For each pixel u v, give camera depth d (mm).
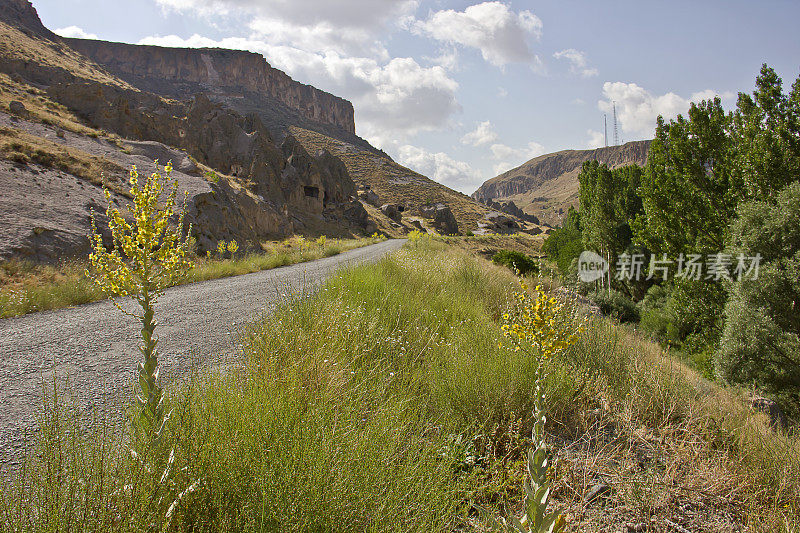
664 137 22922
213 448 2246
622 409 4344
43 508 1785
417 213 133375
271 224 43688
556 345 2990
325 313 5277
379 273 8977
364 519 2240
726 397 5133
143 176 24672
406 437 3230
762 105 17297
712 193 20984
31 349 5434
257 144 62250
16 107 27672
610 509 2939
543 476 2016
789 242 14250
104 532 1768
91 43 192500
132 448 2291
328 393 3395
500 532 2281
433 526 2371
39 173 18656
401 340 5113
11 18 121312
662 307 25266
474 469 2955
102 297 9680
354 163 176750
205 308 8352
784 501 3152
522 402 3938
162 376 4246
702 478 3295
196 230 23031
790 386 12727
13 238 12750
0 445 2980
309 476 2160
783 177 16734
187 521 1985
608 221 35844
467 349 5008
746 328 13641
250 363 3818
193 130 54688
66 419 2471
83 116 39250
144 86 186625
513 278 14680
